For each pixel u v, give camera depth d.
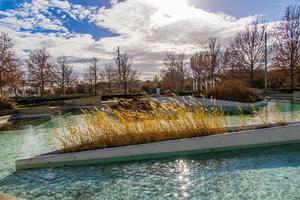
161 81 43.75
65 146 7.69
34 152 8.76
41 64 34.75
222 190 5.11
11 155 8.48
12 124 15.53
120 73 38.34
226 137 7.73
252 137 7.88
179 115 8.39
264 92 29.73
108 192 5.27
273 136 8.02
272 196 4.77
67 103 26.33
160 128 8.12
